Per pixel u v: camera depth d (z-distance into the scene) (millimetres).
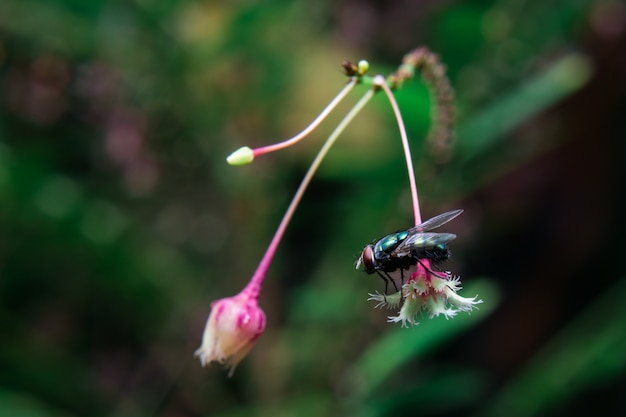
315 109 272
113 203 292
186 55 268
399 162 259
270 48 269
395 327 259
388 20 301
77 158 294
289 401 260
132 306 289
